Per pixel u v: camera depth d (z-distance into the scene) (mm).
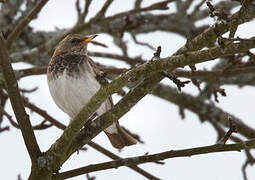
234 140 14531
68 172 8695
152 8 12797
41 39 14812
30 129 8516
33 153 8562
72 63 10766
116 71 12812
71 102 10648
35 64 14719
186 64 7387
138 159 8742
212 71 12688
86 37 11945
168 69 7547
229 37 7203
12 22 14148
